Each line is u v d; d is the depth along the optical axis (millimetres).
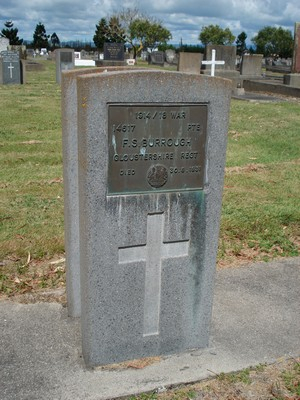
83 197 1218
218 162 1303
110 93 1158
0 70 8984
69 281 1562
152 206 1275
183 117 1242
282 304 1729
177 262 1354
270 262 2062
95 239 1248
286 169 3562
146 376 1336
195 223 1332
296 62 8695
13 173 3291
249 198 2855
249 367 1386
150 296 1365
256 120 5535
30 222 2359
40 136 4500
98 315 1320
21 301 1708
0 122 5105
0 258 1993
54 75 11469
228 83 1251
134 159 1226
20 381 1306
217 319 1621
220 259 2072
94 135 1169
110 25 26500
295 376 1354
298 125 5254
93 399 1250
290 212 2570
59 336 1507
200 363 1398
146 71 1186
